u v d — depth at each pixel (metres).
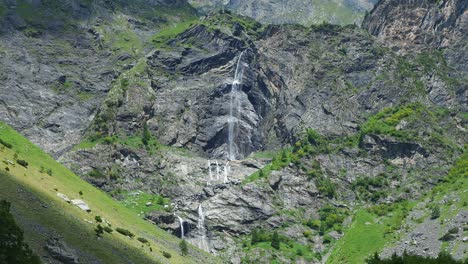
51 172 167.38
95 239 129.25
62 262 109.25
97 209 160.88
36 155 179.62
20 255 80.25
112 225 152.88
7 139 177.75
